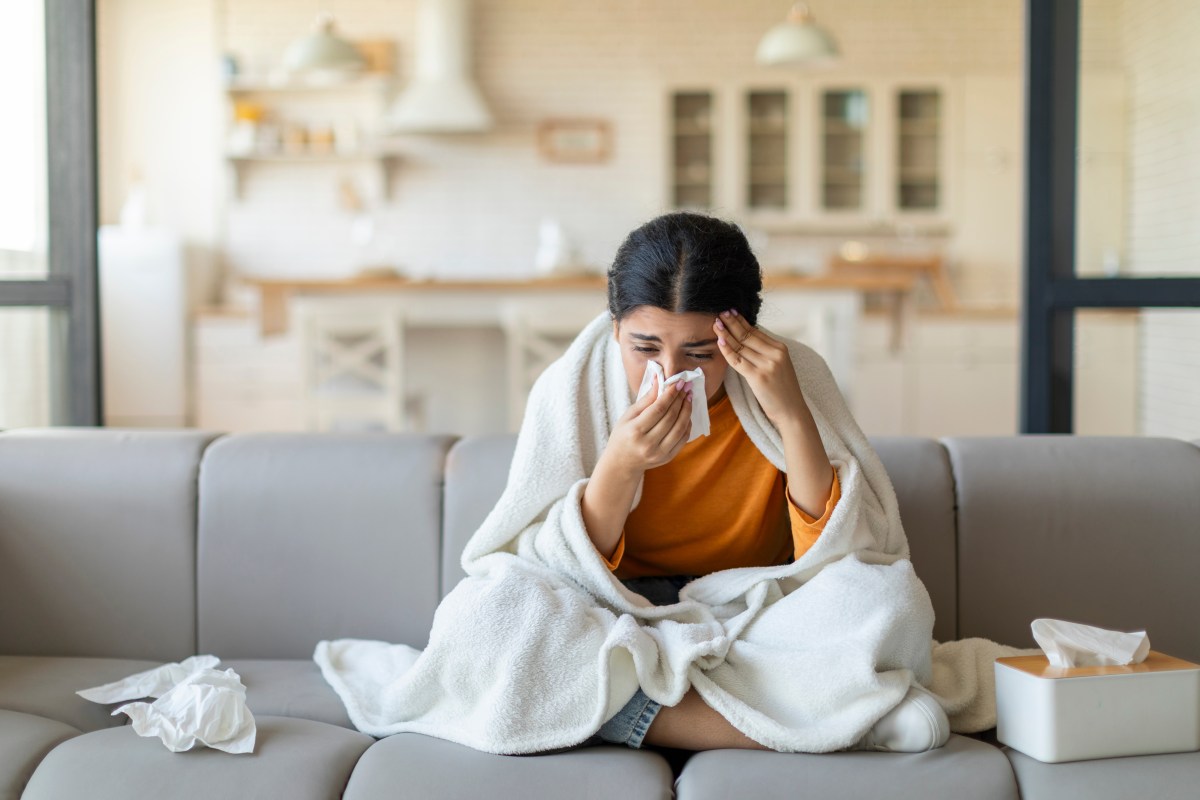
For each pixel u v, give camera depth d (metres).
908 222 6.44
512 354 4.84
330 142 6.48
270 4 6.55
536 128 6.69
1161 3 2.16
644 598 1.49
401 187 6.72
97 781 1.28
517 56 6.67
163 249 5.97
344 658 1.69
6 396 2.29
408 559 1.76
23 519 1.82
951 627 1.71
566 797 1.24
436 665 1.41
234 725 1.36
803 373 1.56
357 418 4.93
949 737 1.36
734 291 1.40
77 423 2.28
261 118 6.54
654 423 1.39
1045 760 1.29
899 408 5.91
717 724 1.34
